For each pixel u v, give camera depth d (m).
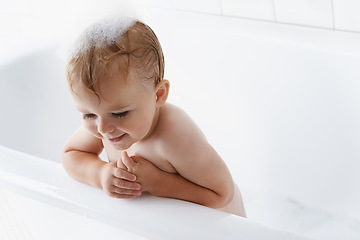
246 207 1.47
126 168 0.85
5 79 1.50
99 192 0.85
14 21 2.16
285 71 1.39
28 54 1.56
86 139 0.96
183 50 1.56
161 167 0.93
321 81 1.33
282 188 1.48
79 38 0.80
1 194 0.97
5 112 1.47
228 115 1.53
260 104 1.46
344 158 1.35
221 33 1.48
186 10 1.65
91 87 0.77
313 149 1.40
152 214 0.78
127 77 0.78
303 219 1.40
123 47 0.78
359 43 1.30
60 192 0.86
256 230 0.72
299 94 1.38
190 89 1.58
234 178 1.56
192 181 0.92
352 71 1.27
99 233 0.86
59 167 0.93
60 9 1.97
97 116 0.81
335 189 1.38
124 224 0.80
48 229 0.95
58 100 1.57
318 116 1.37
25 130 1.50
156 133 0.90
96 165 0.88
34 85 1.54
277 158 1.47
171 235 0.75
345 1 1.33
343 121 1.32
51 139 1.54
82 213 0.84
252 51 1.43
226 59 1.49
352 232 1.33
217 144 1.58
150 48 0.81
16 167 0.92
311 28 1.41
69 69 0.79
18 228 1.03
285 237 0.70
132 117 0.81
